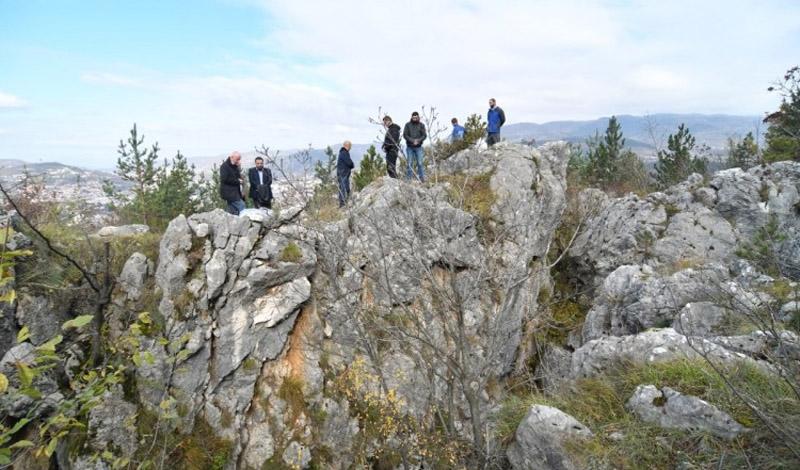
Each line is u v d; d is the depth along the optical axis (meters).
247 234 11.62
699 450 4.97
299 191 9.04
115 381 5.41
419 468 10.20
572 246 17.48
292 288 11.59
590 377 7.18
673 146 23.58
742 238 13.99
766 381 5.35
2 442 3.84
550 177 16.28
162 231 18.30
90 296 10.84
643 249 15.27
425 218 8.69
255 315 11.35
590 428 5.86
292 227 11.90
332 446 10.98
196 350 10.78
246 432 10.87
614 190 24.20
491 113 17.83
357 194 13.66
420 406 10.95
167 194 18.73
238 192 13.02
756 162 21.50
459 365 6.90
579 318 15.51
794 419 4.59
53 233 11.28
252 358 11.23
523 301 12.35
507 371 12.69
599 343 7.78
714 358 6.07
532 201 11.32
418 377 11.21
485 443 6.88
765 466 4.44
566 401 6.66
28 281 10.17
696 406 5.25
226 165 12.85
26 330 3.68
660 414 5.53
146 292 11.13
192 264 11.22
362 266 11.62
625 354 7.02
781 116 17.95
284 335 11.52
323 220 12.30
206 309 11.10
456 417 10.59
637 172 26.11
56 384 9.62
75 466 9.48
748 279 10.67
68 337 10.28
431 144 7.71
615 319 12.25
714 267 11.37
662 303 11.04
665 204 15.98
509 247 12.06
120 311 10.80
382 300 11.27
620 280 12.82
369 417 11.00
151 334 10.60
